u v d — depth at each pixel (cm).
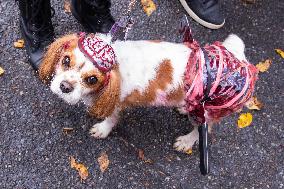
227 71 160
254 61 208
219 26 212
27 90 188
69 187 176
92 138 184
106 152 182
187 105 167
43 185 175
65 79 152
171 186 181
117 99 161
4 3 202
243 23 216
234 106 164
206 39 211
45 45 189
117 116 176
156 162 183
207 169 165
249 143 191
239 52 169
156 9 212
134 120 189
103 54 150
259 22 218
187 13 214
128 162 182
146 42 165
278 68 208
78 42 153
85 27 200
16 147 179
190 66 162
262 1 222
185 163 185
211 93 160
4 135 180
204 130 166
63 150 181
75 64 151
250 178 186
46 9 182
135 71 161
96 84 154
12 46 195
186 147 185
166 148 186
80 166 179
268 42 213
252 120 195
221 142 190
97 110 161
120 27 161
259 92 201
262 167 188
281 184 186
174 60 162
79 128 184
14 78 189
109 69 152
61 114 186
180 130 190
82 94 156
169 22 211
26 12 182
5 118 183
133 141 185
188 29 166
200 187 182
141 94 165
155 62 162
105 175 179
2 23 199
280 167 189
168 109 192
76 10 197
